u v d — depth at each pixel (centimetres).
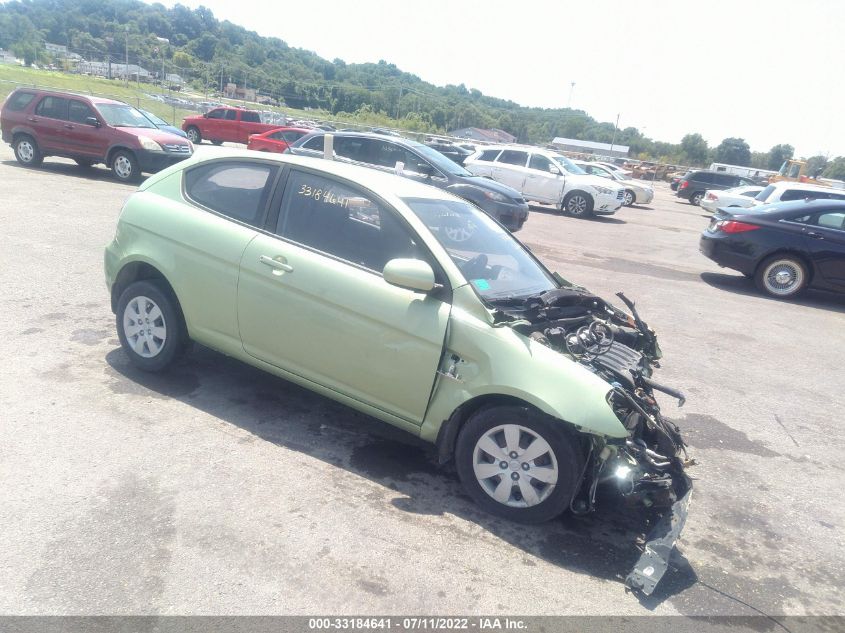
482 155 2119
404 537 338
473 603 297
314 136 1305
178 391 470
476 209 491
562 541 354
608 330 404
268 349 427
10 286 653
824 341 846
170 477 364
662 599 319
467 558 328
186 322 456
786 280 1099
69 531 311
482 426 363
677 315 894
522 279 436
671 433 381
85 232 916
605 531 369
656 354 447
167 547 307
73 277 707
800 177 4516
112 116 1516
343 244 407
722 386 640
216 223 443
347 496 368
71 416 416
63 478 351
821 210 1091
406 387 381
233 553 309
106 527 316
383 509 360
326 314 398
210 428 424
